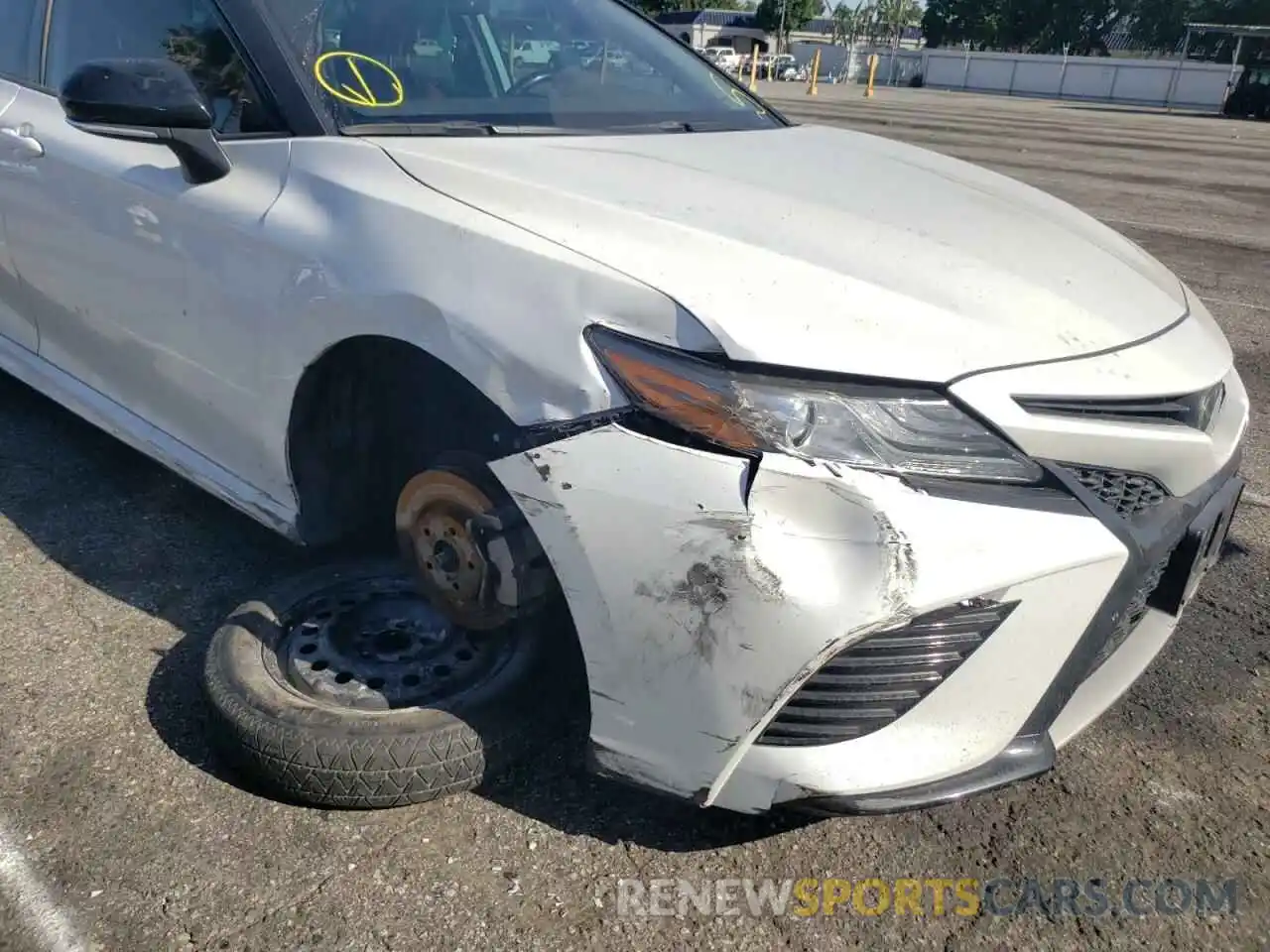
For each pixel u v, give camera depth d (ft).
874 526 5.38
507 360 6.04
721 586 5.48
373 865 6.45
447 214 6.61
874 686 5.64
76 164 9.23
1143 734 8.13
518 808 6.97
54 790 6.92
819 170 8.11
